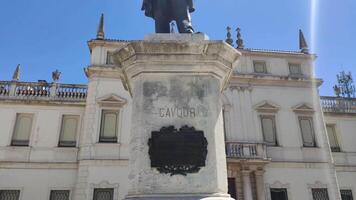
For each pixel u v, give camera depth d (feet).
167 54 15.70
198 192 13.60
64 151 72.28
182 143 14.47
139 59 15.70
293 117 81.30
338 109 88.33
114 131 72.64
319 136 80.38
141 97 15.39
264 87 82.94
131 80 16.69
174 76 15.80
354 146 84.99
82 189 66.23
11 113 74.64
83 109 76.95
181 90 15.55
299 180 74.90
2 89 76.28
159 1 19.39
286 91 83.76
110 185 66.95
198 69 15.84
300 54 89.04
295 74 86.84
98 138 71.00
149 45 15.56
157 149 14.32
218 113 15.52
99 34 80.84
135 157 14.38
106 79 76.38
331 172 76.79
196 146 14.44
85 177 67.21
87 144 69.87
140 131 14.75
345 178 81.05
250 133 77.41
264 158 72.13
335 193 75.15
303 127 81.51
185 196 13.32
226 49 16.10
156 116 15.03
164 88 15.55
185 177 13.88
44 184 69.00
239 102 80.02
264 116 80.79
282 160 76.07
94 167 68.08
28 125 74.74
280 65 87.30
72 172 70.44
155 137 14.52
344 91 100.53
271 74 84.94
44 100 75.56
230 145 73.26
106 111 74.33
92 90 74.95
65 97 77.51
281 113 81.10
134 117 15.29
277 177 74.13
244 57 86.17
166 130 14.70
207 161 14.24
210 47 15.72
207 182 13.83
